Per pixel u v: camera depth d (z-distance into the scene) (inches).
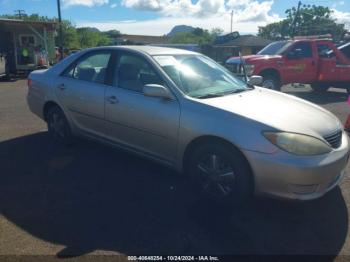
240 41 1493.6
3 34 755.4
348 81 490.0
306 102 176.9
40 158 203.9
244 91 180.4
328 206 151.6
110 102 183.0
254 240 128.6
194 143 154.9
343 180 175.8
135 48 186.7
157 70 169.9
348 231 134.2
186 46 903.1
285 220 141.2
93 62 200.4
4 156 207.0
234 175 143.6
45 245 124.2
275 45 485.1
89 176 179.8
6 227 134.7
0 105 376.8
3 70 892.0
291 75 455.8
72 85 205.0
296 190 135.8
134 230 133.5
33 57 767.1
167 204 152.5
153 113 164.6
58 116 220.1
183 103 156.6
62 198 157.1
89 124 200.1
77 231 132.6
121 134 183.6
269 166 135.0
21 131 261.4
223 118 144.9
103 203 152.9
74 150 217.0
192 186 166.9
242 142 138.4
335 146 145.0
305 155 134.1
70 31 2308.1
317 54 469.1
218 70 196.1
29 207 149.3
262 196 141.9
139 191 163.9
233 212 146.3
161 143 165.8
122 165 193.9
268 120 140.7
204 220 140.6
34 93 230.8
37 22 756.6
